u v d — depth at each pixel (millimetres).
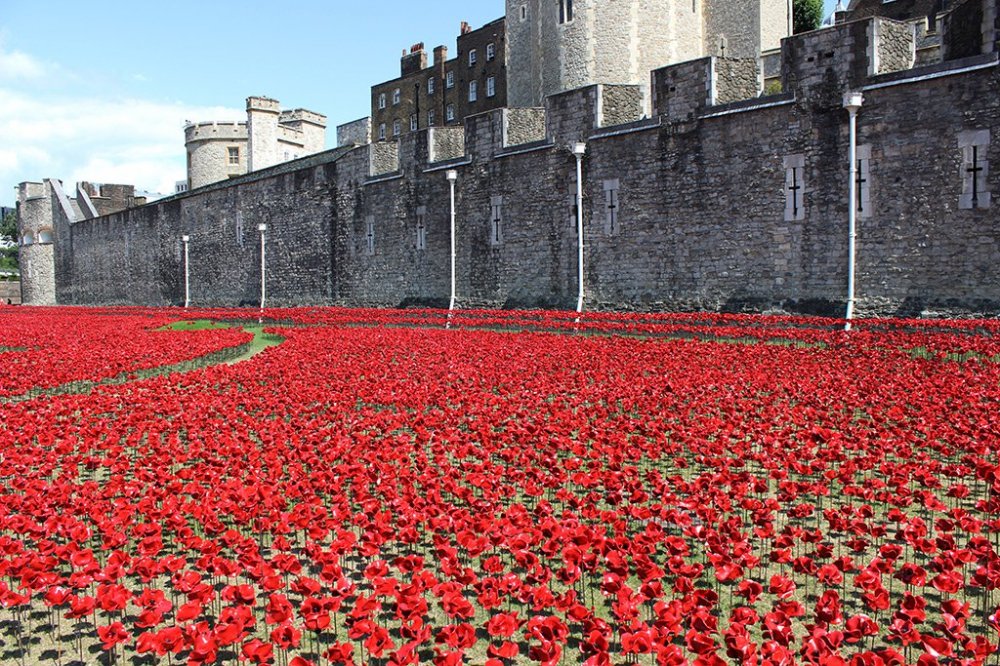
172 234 46500
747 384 11289
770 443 7355
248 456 7719
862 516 5715
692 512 5891
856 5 36719
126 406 10961
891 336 14461
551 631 3879
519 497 7254
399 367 14172
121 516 5773
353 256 34156
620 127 23750
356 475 6840
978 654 3754
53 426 9367
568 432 8492
